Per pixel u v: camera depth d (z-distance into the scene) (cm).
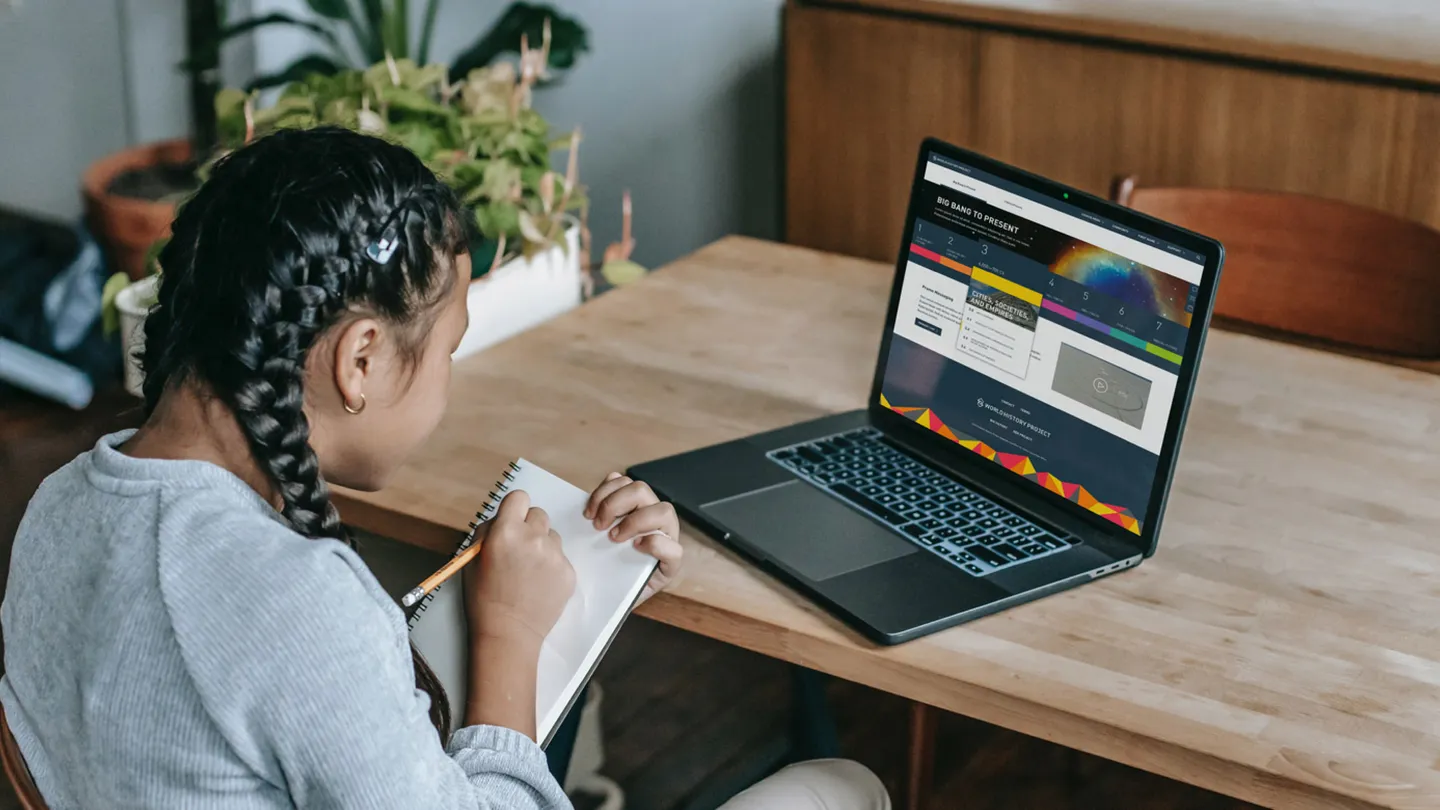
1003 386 140
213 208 89
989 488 140
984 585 122
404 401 94
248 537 84
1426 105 230
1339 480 144
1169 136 256
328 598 83
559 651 111
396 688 85
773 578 125
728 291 191
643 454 148
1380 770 101
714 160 326
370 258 88
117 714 82
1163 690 110
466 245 97
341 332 89
